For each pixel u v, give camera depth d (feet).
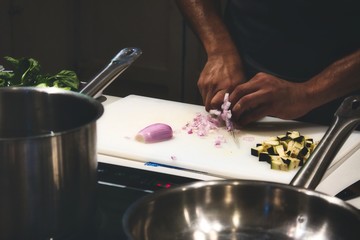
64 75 4.31
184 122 4.62
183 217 2.26
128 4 9.68
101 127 4.45
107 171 3.16
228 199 2.31
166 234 2.20
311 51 5.15
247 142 4.26
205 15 5.34
